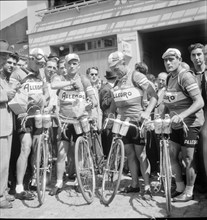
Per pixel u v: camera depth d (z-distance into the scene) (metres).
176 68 3.22
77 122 3.71
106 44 9.75
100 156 4.21
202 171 3.54
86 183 3.63
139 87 3.47
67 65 3.82
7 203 3.34
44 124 3.57
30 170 4.14
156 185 3.38
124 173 4.94
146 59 9.80
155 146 4.49
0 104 3.31
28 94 3.71
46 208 3.30
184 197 3.31
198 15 8.13
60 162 3.85
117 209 3.17
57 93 4.00
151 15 8.76
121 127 3.40
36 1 10.63
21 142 3.70
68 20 10.10
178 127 3.28
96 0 9.39
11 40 11.57
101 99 4.85
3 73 3.55
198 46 3.69
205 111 3.37
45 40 10.56
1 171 3.33
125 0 9.09
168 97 3.32
